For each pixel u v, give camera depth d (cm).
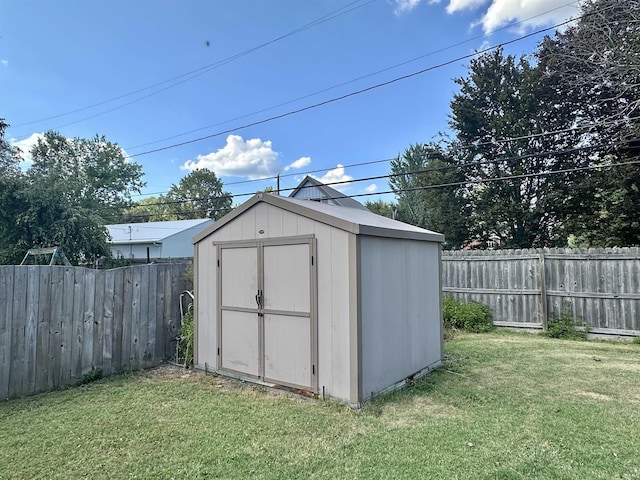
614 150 1223
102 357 478
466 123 1625
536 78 1436
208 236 509
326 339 388
